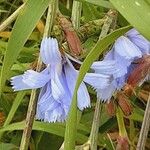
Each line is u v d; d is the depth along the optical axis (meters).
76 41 0.14
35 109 0.17
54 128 0.21
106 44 0.12
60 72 0.14
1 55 0.25
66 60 0.14
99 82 0.13
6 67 0.15
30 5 0.15
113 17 0.15
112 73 0.13
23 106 0.26
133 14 0.12
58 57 0.13
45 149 0.25
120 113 0.16
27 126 0.17
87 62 0.12
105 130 0.24
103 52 0.14
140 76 0.14
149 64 0.14
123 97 0.16
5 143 0.23
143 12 0.12
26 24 0.15
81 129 0.22
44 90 0.14
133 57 0.13
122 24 0.20
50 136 0.25
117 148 0.16
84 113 0.25
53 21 0.15
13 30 0.15
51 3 0.15
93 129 0.16
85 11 0.22
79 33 0.16
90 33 0.16
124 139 0.16
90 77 0.13
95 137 0.16
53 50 0.13
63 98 0.13
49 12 0.15
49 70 0.14
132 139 0.24
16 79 0.14
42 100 0.14
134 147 0.18
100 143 0.22
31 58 0.25
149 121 0.16
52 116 0.13
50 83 0.14
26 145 0.17
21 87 0.14
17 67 0.24
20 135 0.25
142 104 0.26
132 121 0.24
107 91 0.14
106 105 0.16
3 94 0.25
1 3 0.30
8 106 0.26
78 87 0.12
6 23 0.19
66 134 0.13
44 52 0.13
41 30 0.27
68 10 0.26
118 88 0.14
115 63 0.13
